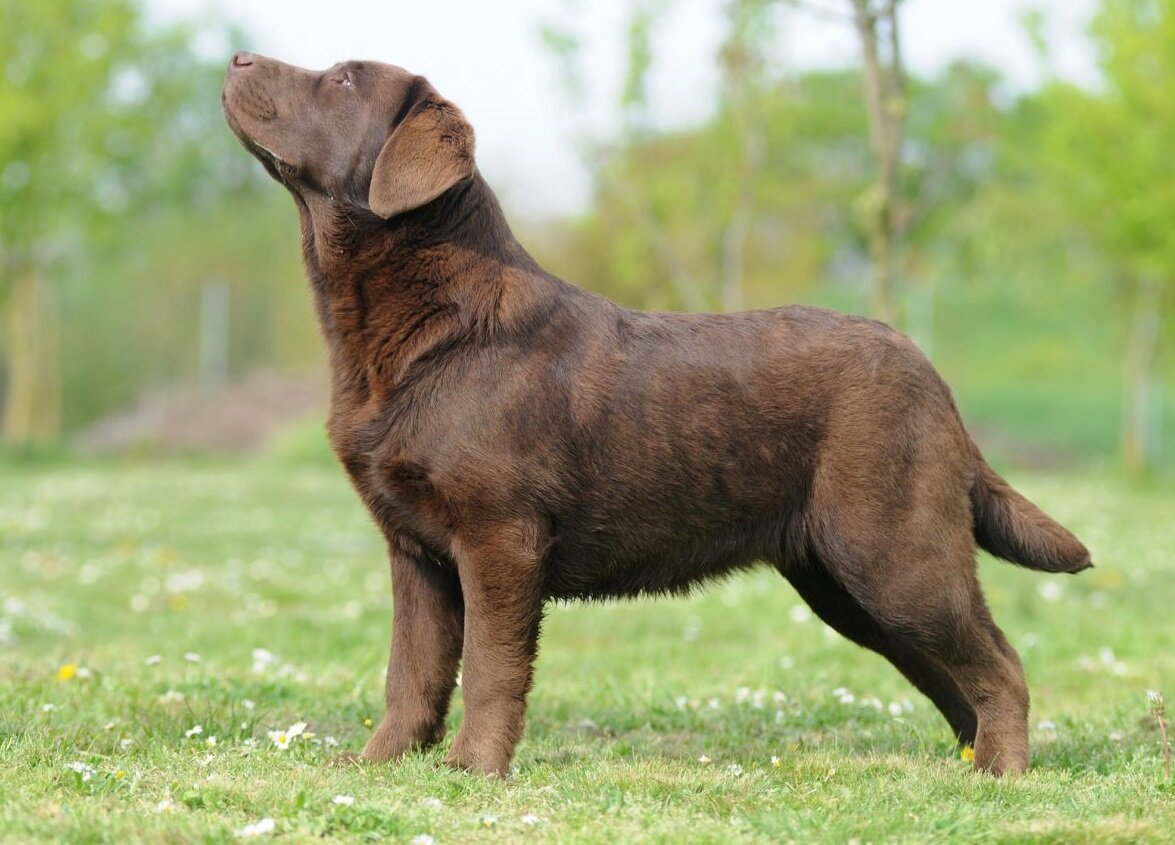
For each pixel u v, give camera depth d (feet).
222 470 121.80
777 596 49.29
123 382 184.55
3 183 117.19
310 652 37.99
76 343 183.11
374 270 22.18
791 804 19.93
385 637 40.73
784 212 165.48
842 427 22.45
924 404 22.75
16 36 116.98
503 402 21.50
